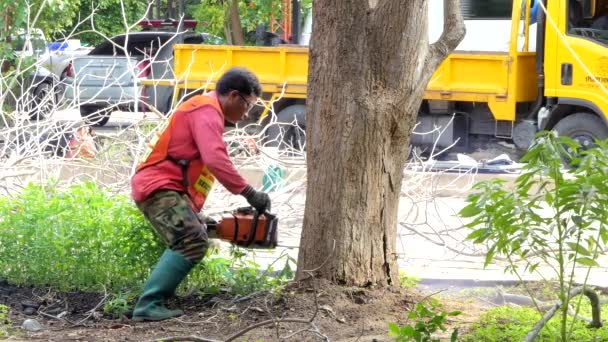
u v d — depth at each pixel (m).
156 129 10.32
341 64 7.45
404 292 7.79
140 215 8.13
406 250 11.43
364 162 7.54
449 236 10.98
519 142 17.59
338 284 7.61
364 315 7.22
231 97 7.39
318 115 7.59
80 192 8.46
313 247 7.67
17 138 10.66
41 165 10.30
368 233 7.62
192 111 7.34
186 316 7.48
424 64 7.59
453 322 7.36
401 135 7.65
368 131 7.48
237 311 7.46
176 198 7.39
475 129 18.12
